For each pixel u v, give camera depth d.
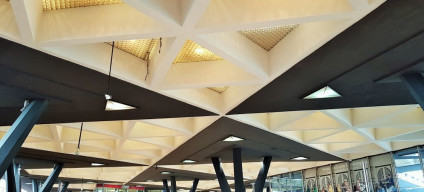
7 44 9.74
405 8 8.25
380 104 15.90
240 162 26.64
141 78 13.04
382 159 33.38
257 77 12.84
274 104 16.05
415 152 29.97
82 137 24.03
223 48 10.65
